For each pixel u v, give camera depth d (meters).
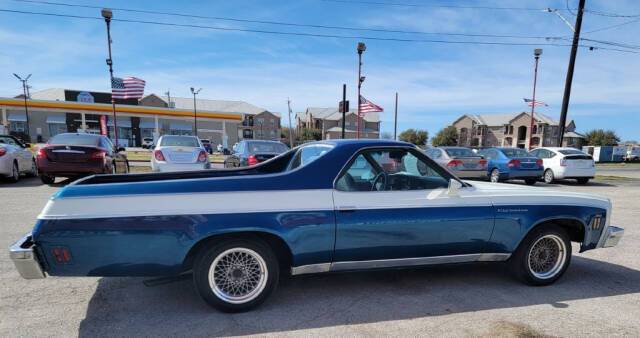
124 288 3.22
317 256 2.82
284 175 2.81
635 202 8.59
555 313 2.86
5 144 9.26
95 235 2.44
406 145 3.14
